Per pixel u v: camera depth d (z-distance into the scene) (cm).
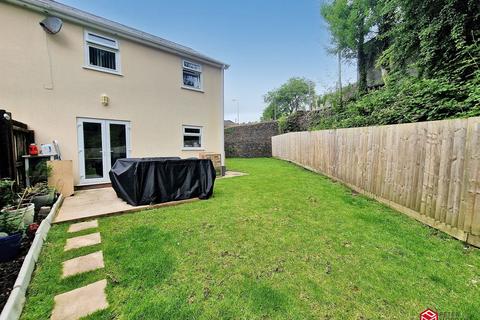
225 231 326
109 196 536
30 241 279
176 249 273
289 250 273
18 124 461
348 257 258
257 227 342
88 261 245
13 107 537
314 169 932
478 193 279
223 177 812
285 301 188
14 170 407
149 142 773
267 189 603
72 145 616
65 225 348
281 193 557
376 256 261
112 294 195
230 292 198
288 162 1325
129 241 294
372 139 510
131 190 453
